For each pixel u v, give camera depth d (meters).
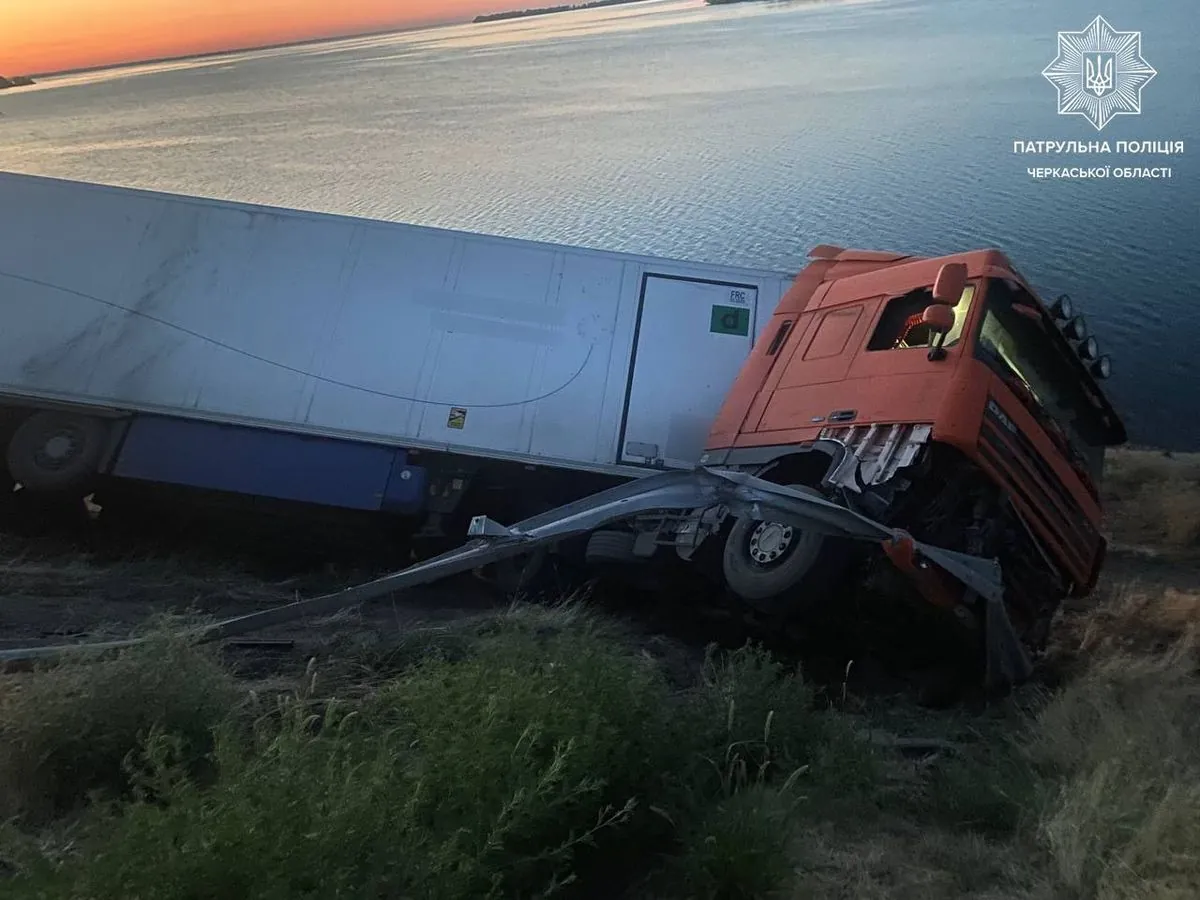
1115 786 4.01
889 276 7.29
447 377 9.66
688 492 5.27
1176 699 5.39
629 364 9.75
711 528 6.96
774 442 7.30
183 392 9.55
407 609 8.18
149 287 9.80
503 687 3.79
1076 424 7.30
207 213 10.05
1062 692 5.77
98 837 3.02
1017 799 4.32
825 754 4.51
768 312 9.97
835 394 6.94
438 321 9.80
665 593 7.75
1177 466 19.61
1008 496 6.07
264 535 10.00
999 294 6.51
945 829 4.21
